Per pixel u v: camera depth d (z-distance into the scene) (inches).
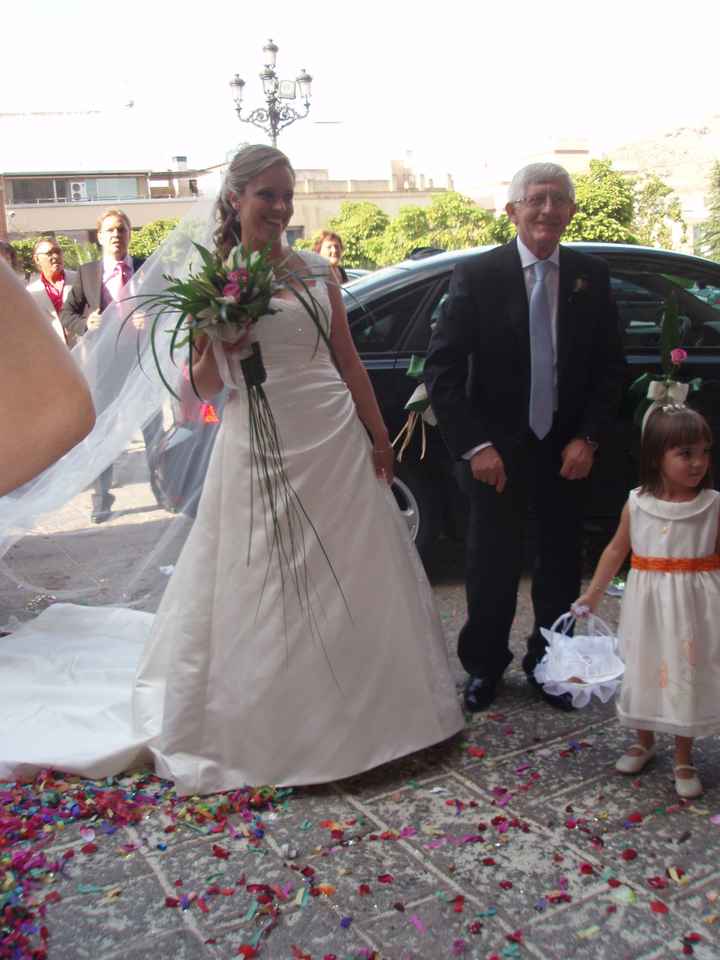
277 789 113.8
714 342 189.5
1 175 1988.2
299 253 124.0
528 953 83.9
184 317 115.0
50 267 255.4
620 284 186.9
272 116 723.4
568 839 102.3
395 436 183.3
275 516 116.0
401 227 1786.4
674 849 99.9
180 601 118.1
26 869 97.8
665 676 110.4
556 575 141.5
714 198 1353.3
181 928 88.7
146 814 109.3
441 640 128.7
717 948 84.0
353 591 117.3
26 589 179.3
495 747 125.5
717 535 110.7
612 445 183.8
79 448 162.1
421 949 84.9
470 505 138.6
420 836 103.6
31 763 118.2
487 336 133.9
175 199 2215.8
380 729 117.1
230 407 120.3
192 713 115.3
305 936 87.2
